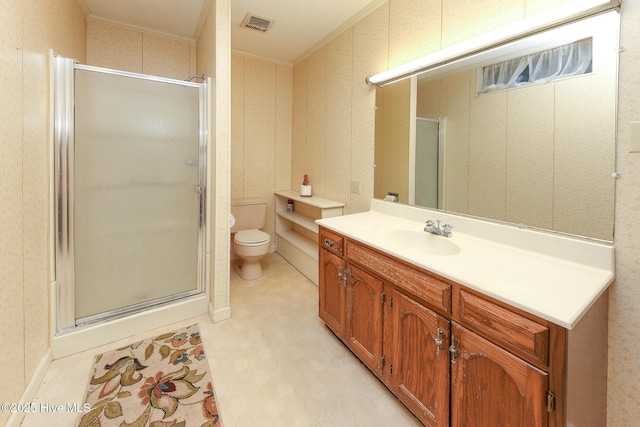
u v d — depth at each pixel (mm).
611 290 1124
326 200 2893
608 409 1155
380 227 1812
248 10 2354
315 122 3117
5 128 1202
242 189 3469
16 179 1294
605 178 1119
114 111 1870
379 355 1503
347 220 2006
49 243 1664
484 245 1456
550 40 1242
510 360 932
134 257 2020
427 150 1835
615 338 1122
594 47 1122
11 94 1246
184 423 1314
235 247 2922
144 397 1452
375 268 1500
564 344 819
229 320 2197
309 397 1479
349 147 2586
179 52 2912
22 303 1346
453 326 1115
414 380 1301
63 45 1898
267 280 2967
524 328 887
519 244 1369
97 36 2553
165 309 2105
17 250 1304
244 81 3357
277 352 1827
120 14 2475
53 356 1691
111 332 1892
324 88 2930
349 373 1654
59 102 1684
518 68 1353
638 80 1029
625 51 1054
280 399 1464
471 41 1475
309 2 2238
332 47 2771
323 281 2008
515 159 1386
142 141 1988
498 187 1461
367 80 2205
